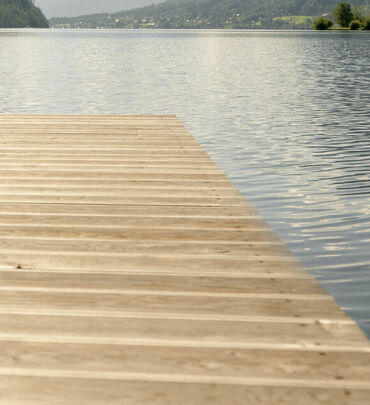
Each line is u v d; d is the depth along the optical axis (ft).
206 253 7.08
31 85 43.27
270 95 39.27
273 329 5.11
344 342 4.88
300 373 4.40
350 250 10.80
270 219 12.89
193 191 10.11
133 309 5.47
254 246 7.36
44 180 10.70
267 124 26.89
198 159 12.69
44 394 4.11
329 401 4.05
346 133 24.50
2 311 5.38
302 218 12.94
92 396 4.10
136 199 9.55
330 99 37.37
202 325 5.17
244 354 4.67
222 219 8.54
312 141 22.59
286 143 22.20
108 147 13.94
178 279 6.23
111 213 8.75
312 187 15.69
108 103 34.01
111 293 5.83
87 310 5.43
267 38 198.90
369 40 158.61
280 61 77.61
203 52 100.32
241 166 18.29
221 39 187.01
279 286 6.07
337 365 4.51
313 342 4.87
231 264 6.71
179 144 14.44
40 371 4.39
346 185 15.93
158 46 125.08
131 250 7.16
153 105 33.40
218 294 5.85
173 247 7.29
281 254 7.07
